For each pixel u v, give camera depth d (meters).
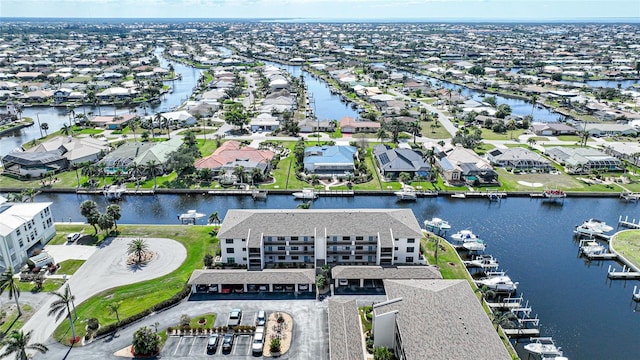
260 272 110.31
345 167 193.00
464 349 76.12
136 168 187.12
